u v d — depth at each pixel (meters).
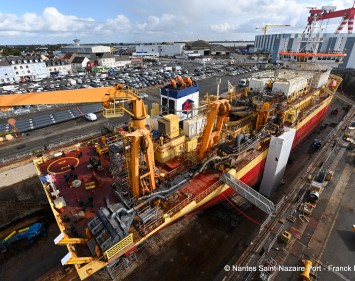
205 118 18.94
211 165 17.77
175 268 15.09
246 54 158.25
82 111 43.16
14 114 43.09
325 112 37.66
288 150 20.72
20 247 17.56
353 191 16.75
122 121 39.41
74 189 15.64
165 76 78.44
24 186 24.20
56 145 27.03
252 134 21.97
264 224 13.62
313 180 17.06
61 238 10.74
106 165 18.36
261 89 28.97
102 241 10.52
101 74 86.75
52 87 66.56
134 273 14.75
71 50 138.50
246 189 15.45
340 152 22.03
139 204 12.82
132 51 190.50
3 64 81.38
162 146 17.06
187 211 14.38
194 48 158.00
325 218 14.38
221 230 17.81
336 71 65.50
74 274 15.24
